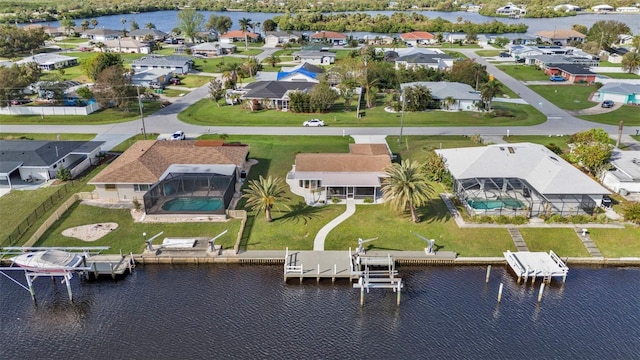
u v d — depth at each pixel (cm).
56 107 10069
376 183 6181
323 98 10219
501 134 8912
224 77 12400
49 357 3906
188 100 11462
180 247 5172
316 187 6531
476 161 6384
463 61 12938
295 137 8738
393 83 12394
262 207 5725
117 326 4225
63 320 4316
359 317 4359
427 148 8088
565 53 16988
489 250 5212
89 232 5484
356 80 11850
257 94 10638
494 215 5709
